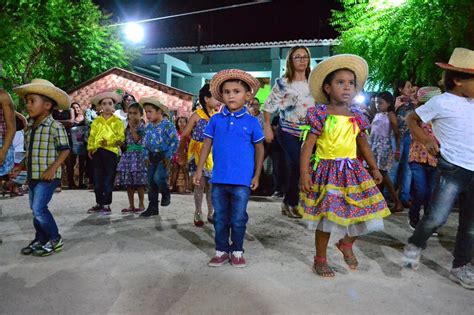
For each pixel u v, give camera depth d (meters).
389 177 6.36
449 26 7.74
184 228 5.16
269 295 3.13
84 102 12.62
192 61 16.97
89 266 3.73
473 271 3.38
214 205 3.85
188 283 3.36
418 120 3.64
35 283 3.33
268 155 8.34
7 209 6.27
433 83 8.33
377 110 6.51
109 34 15.62
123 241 4.54
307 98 5.36
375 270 3.71
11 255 4.04
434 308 2.96
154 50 16.28
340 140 3.42
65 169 9.45
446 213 3.50
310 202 3.45
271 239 4.69
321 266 3.56
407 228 5.25
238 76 3.84
